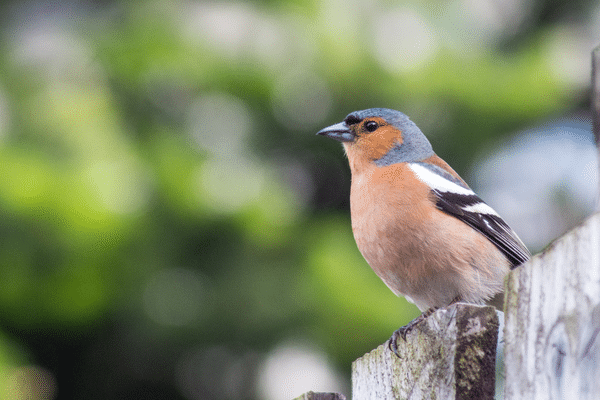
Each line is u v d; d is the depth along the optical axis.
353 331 10.64
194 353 11.90
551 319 2.98
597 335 2.81
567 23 14.45
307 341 10.92
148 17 11.07
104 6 11.84
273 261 11.38
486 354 3.55
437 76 11.50
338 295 10.71
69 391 12.55
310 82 11.47
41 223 10.08
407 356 3.87
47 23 12.20
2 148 10.10
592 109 2.82
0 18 12.47
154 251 11.01
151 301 11.43
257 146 12.37
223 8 11.18
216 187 11.02
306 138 12.41
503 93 11.80
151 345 11.73
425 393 3.70
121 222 10.24
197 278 11.54
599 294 2.81
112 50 10.86
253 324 11.08
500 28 13.69
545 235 13.62
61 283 10.64
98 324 11.64
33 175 9.88
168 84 11.25
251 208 10.97
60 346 12.20
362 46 11.16
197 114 11.68
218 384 12.05
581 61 13.32
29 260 10.35
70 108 10.46
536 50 12.34
